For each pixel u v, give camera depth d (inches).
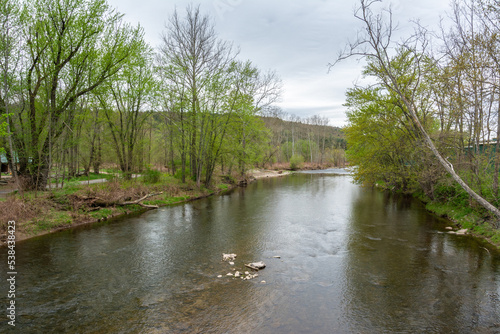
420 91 592.1
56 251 400.2
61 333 215.9
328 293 285.9
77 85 681.6
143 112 943.0
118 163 930.7
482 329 227.0
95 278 315.9
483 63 374.0
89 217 581.0
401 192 1090.7
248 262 370.0
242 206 794.8
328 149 3708.2
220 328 224.5
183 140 995.9
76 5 612.1
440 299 275.0
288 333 218.5
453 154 581.3
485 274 332.8
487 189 518.9
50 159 589.6
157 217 636.7
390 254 401.4
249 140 1311.5
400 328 227.3
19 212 479.2
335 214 684.7
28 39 587.2
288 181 1640.0
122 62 713.0
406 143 706.2
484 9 357.1
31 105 611.2
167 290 289.1
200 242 455.5
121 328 223.1
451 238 479.5
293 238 480.1
